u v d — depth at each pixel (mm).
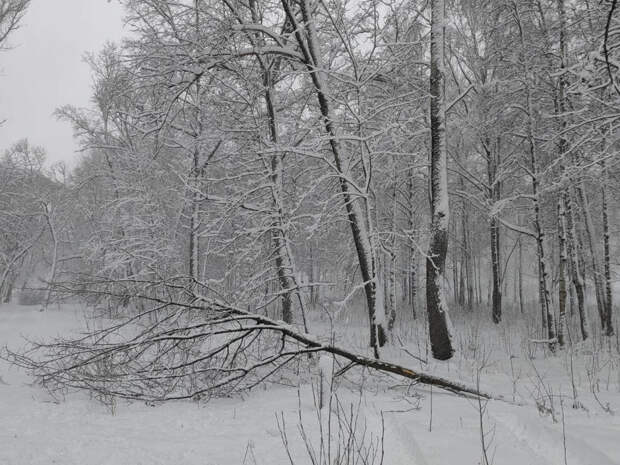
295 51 10844
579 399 5906
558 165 12125
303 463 3482
